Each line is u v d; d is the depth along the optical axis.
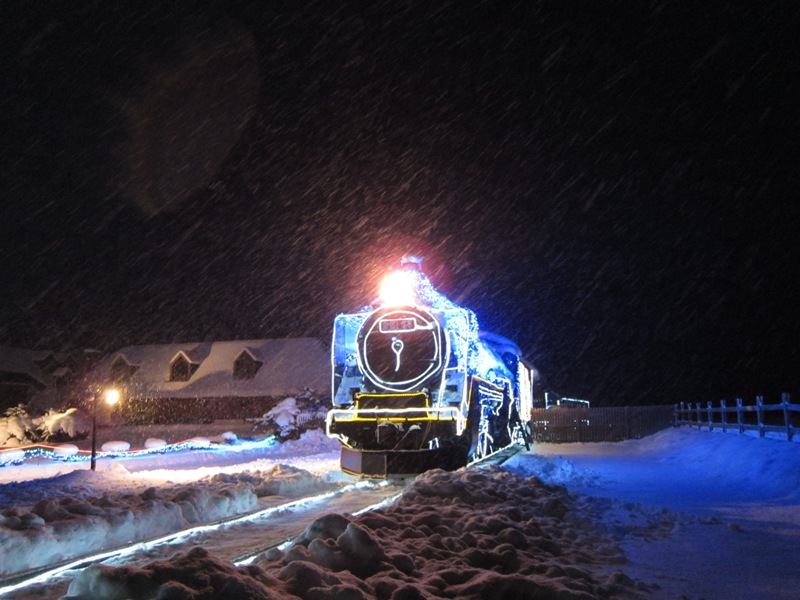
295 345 45.50
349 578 4.69
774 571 6.23
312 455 25.70
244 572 4.34
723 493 11.55
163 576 4.05
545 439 32.38
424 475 10.61
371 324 14.71
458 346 14.89
